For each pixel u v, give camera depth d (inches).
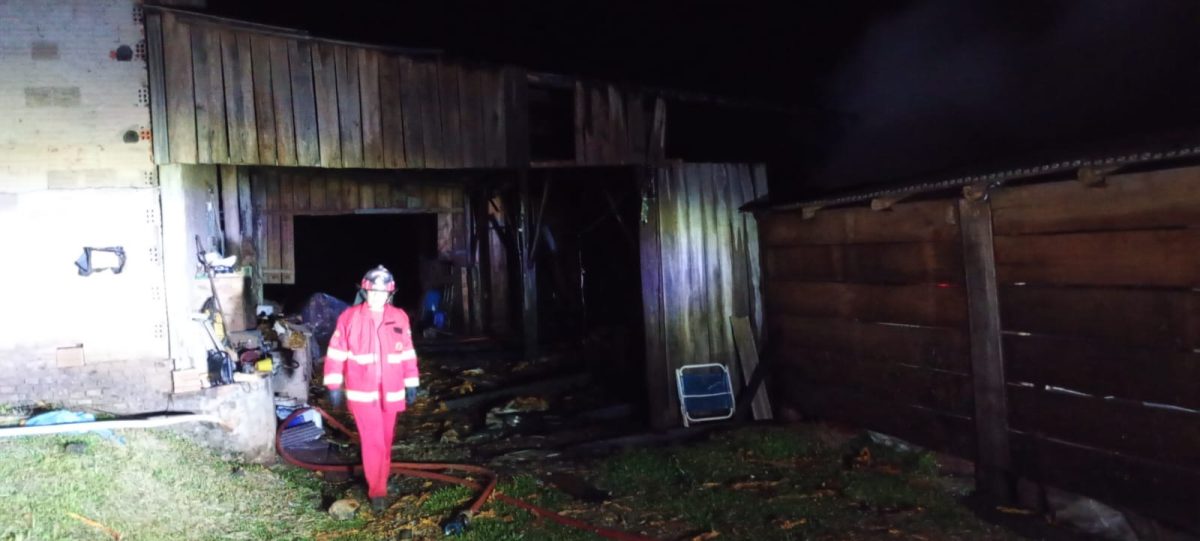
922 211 230.1
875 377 255.1
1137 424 171.5
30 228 208.8
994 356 207.0
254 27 229.3
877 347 253.3
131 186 214.5
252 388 231.6
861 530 193.9
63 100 209.5
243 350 246.7
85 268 210.4
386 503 205.8
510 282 527.5
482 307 525.3
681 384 308.8
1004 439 205.5
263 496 199.6
